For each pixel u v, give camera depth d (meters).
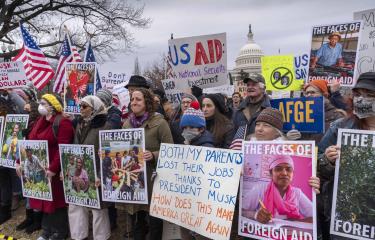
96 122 4.55
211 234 3.25
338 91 5.06
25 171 5.12
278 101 4.25
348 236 2.75
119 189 4.10
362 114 2.73
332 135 3.01
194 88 5.59
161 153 3.75
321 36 5.21
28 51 7.10
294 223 2.90
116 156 4.11
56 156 4.86
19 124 5.66
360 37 4.89
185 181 3.52
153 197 3.76
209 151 3.39
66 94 5.76
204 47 5.57
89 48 7.24
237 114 4.57
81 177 4.53
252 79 4.29
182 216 3.50
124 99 7.53
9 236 5.38
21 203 6.88
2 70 6.81
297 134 3.93
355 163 2.72
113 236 5.09
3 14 20.25
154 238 4.07
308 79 5.36
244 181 3.19
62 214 4.98
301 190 2.87
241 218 3.19
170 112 5.81
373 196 2.65
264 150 3.08
